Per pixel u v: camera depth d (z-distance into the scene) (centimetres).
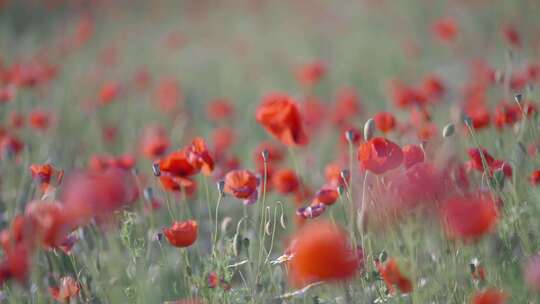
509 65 659
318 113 872
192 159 443
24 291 459
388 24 1638
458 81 1137
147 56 1554
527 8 1391
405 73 1265
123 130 997
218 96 1266
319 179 720
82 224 430
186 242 402
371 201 409
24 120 817
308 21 1738
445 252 402
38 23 1934
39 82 976
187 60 1526
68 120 1001
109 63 1359
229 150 880
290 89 1248
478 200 351
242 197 442
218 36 1738
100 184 351
